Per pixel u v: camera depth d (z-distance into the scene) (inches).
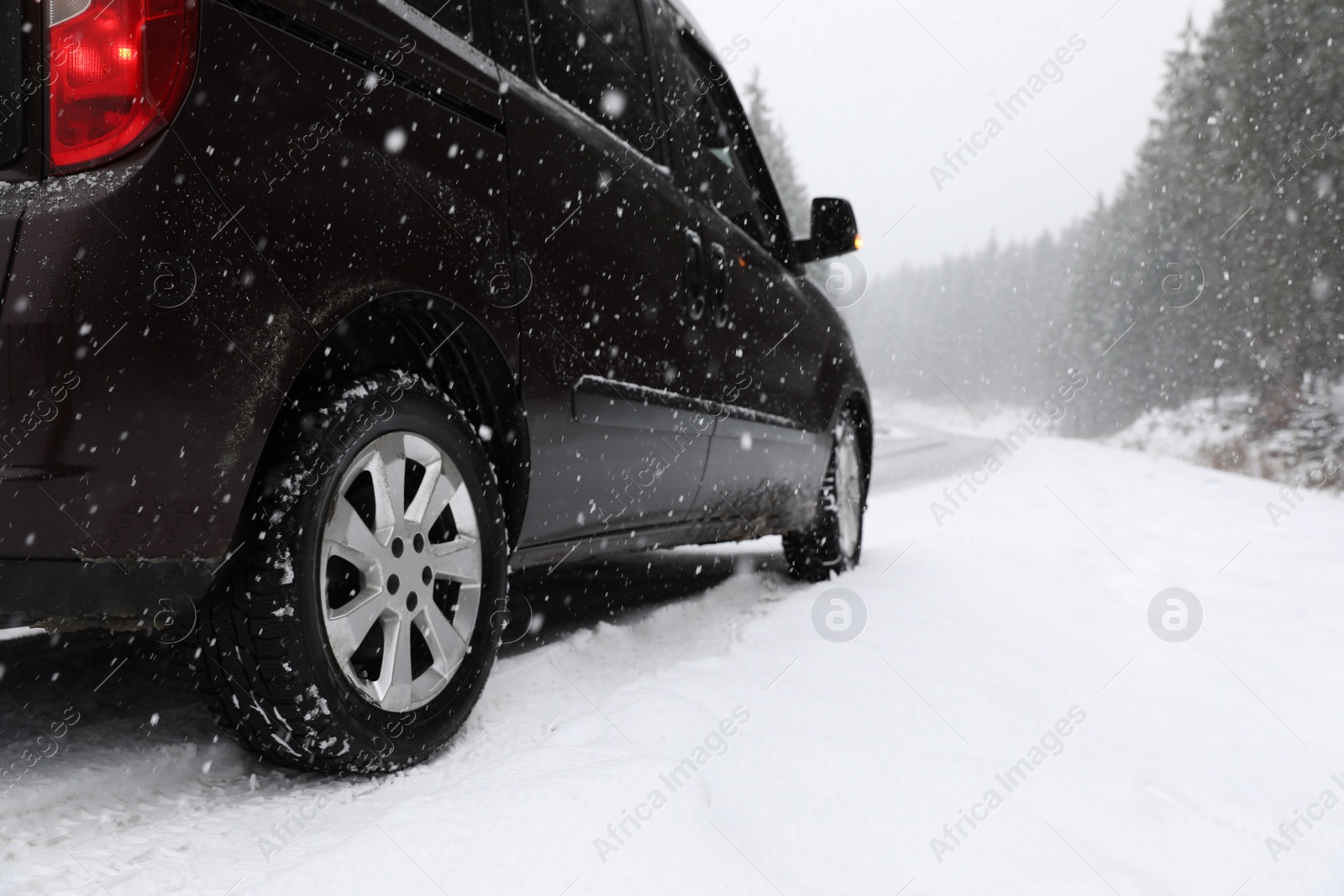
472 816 55.6
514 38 86.4
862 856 62.6
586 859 52.2
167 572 55.3
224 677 60.5
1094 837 67.3
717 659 97.7
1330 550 203.2
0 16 53.0
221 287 55.6
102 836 55.4
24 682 83.0
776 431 134.5
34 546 51.8
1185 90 1187.9
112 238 51.7
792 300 144.0
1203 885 62.3
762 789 68.6
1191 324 1191.6
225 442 56.1
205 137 55.1
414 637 72.7
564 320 86.2
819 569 158.4
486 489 77.2
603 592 146.3
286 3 59.9
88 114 52.6
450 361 78.8
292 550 59.6
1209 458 794.8
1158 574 169.5
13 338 50.9
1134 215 1657.2
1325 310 912.9
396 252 67.0
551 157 85.7
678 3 129.3
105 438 52.2
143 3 53.2
